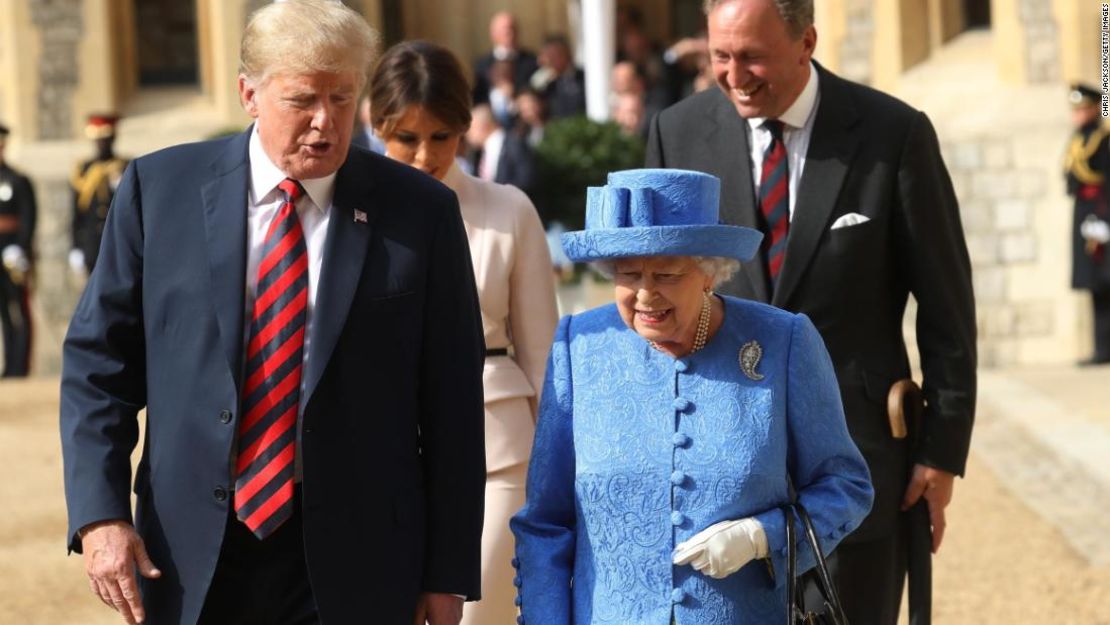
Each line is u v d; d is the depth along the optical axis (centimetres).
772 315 1222
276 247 1235
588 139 3912
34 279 5256
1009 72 4747
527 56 5484
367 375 1238
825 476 1214
